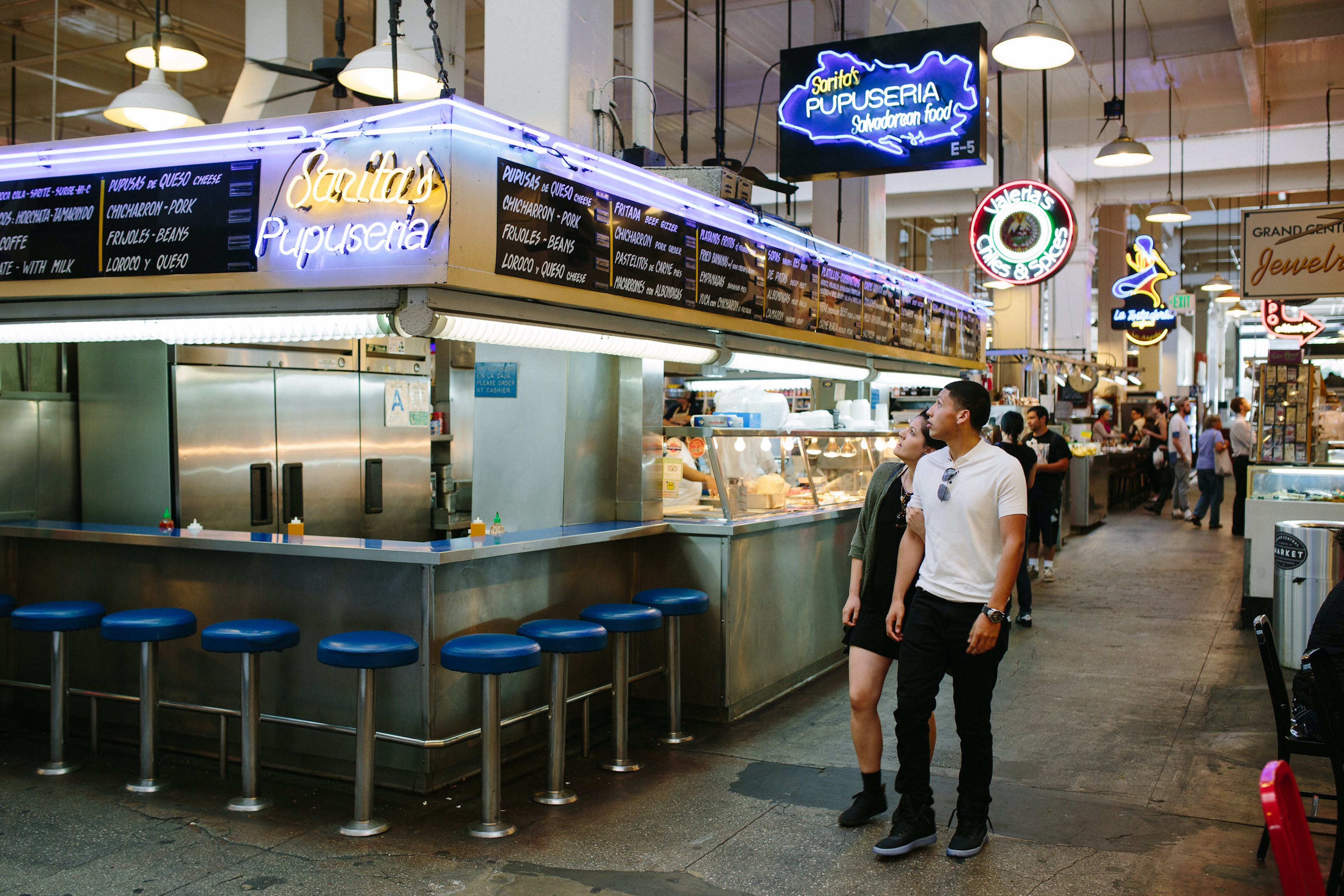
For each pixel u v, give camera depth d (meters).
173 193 4.04
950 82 6.50
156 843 3.63
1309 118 15.69
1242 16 11.41
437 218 3.56
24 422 5.45
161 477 5.59
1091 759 4.55
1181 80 14.66
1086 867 3.43
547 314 4.18
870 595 3.79
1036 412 9.23
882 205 10.26
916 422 3.80
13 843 3.62
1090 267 20.23
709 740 4.88
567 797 4.05
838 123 6.80
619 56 12.78
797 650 5.89
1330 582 5.85
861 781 4.27
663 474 5.55
